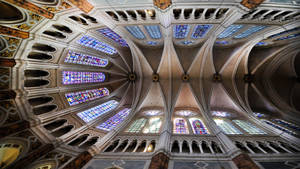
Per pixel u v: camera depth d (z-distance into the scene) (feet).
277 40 43.55
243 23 32.12
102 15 29.37
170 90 54.65
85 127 40.83
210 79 55.83
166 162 26.78
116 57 60.70
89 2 25.23
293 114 45.88
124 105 59.93
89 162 28.63
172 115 51.13
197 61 52.75
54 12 27.32
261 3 23.20
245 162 24.76
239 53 49.03
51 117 37.19
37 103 38.29
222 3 24.18
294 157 26.48
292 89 54.34
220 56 53.62
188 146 33.27
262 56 51.13
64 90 44.11
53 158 28.45
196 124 45.16
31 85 38.11
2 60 28.99
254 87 54.44
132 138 37.06
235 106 52.31
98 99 54.60
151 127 44.42
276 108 50.01
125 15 33.04
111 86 62.34
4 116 29.99
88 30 37.40
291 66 52.80
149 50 54.75
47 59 39.32
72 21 32.24
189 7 25.66
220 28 33.14
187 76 54.90
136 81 60.95
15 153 28.04
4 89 30.78
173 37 44.04
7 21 26.04
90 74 54.54
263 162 26.08
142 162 27.86
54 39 35.35
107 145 33.91
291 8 24.38
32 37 30.22
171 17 29.78
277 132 34.86
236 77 55.52
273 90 53.42
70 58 44.93
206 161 27.22
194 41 47.03
